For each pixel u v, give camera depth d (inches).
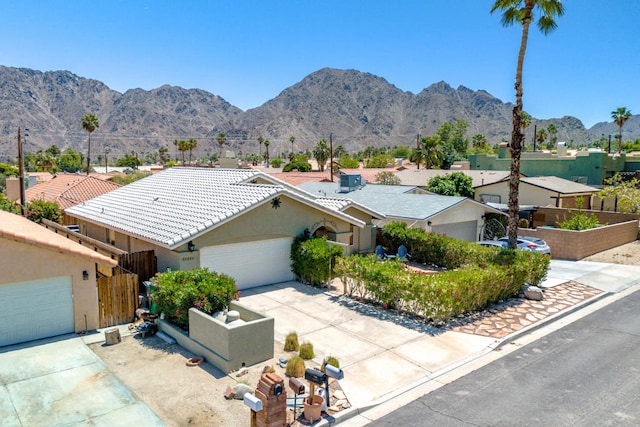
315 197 928.9
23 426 322.7
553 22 732.0
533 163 1811.0
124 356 441.7
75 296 494.3
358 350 465.7
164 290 482.0
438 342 486.6
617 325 544.4
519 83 730.2
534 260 674.2
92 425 325.4
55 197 1242.6
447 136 4040.4
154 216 706.8
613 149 4640.8
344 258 663.8
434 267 837.2
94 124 3154.5
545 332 524.1
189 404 354.3
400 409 357.1
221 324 419.2
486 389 386.6
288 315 568.1
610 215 1191.6
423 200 1047.0
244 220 665.0
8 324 462.0
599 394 376.2
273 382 307.7
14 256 457.1
